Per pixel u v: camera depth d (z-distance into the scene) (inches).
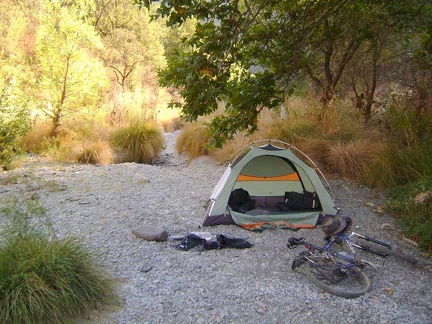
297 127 377.4
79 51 488.7
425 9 270.5
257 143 383.6
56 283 146.2
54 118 489.4
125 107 556.4
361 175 323.9
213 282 177.3
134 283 174.2
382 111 393.1
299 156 346.9
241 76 285.4
